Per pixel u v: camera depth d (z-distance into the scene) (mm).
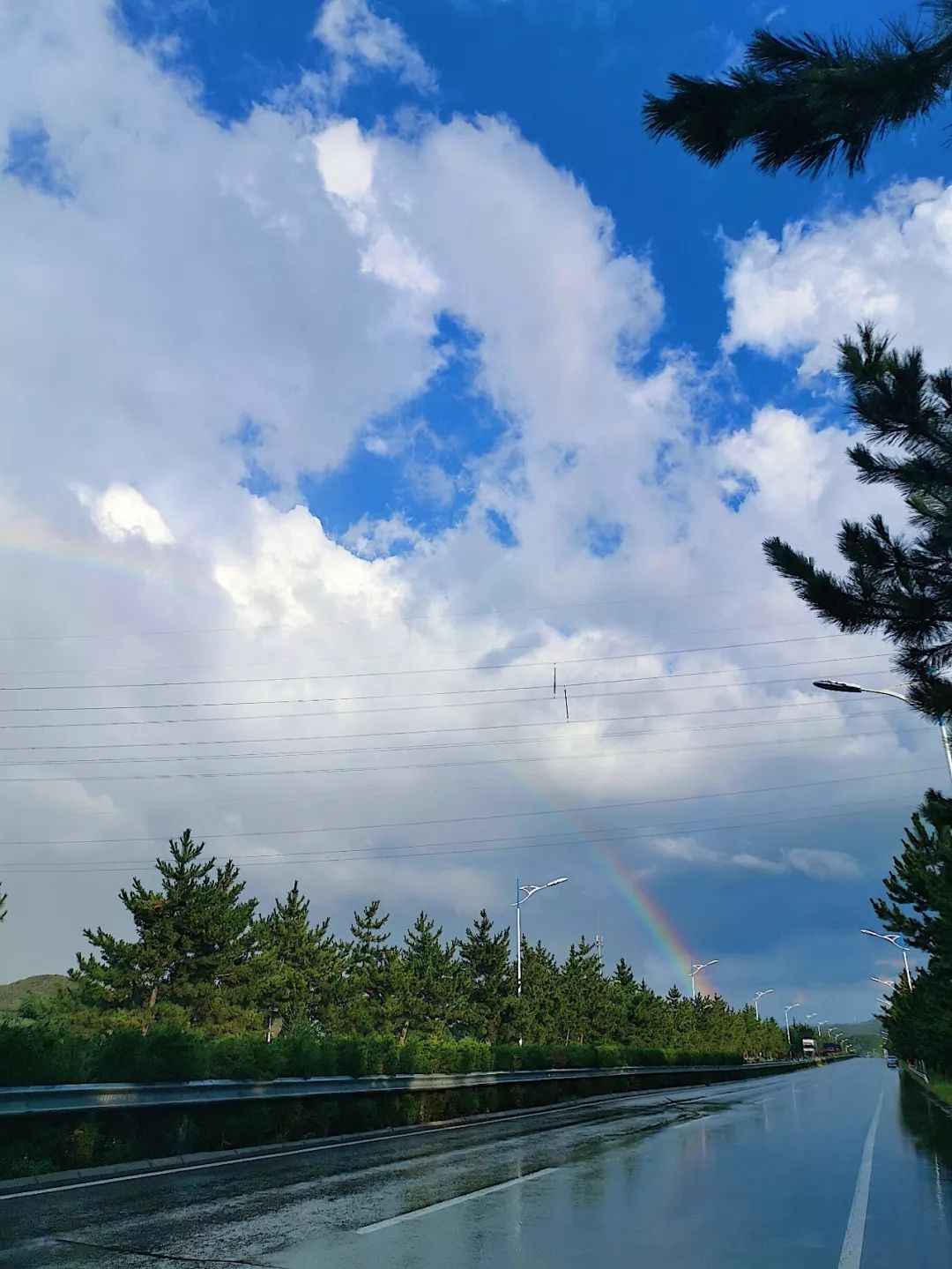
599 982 72438
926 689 8977
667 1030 85250
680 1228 8242
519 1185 10641
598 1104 27844
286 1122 15219
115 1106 11508
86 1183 10094
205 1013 40594
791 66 4930
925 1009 39156
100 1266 6383
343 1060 17500
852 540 8914
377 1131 17406
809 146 5160
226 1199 9266
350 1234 7680
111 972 39812
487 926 55594
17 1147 10312
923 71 4586
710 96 5094
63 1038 11398
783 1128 19281
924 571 8758
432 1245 7316
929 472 8320
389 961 53625
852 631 9172
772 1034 154375
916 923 31266
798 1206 9602
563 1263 6820
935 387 8141
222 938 41656
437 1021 52531
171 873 41938
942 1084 40906
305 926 54250
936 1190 10938
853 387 8406
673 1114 23406
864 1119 21984
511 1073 25328
